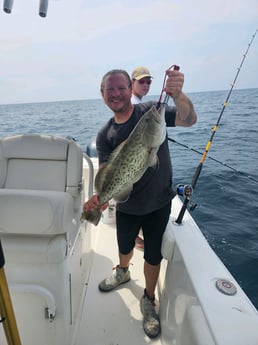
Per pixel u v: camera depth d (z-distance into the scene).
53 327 1.21
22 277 1.15
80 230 1.57
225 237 3.21
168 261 1.52
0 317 0.81
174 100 1.12
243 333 0.76
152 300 1.63
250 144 7.71
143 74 2.73
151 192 1.42
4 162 1.60
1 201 1.10
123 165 1.18
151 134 1.08
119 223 1.62
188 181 4.99
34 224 1.11
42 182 1.58
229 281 0.99
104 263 2.14
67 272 1.20
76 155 1.55
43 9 1.29
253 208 3.90
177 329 1.17
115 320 1.61
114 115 1.42
